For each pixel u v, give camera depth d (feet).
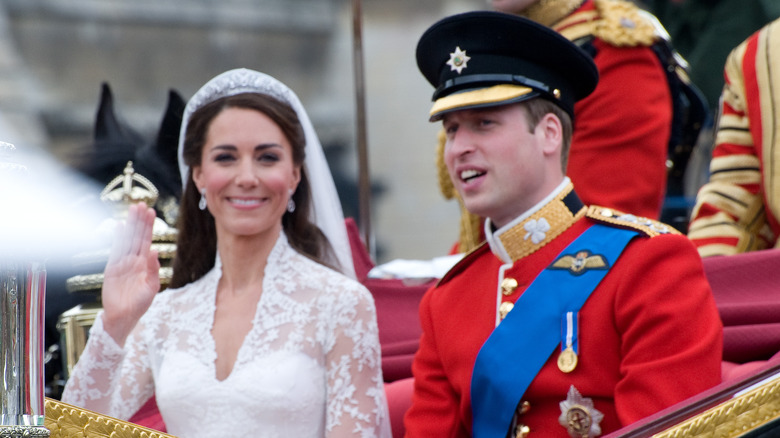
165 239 41.37
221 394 35.40
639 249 31.22
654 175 46.16
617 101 45.98
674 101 49.75
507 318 32.14
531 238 32.96
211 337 36.60
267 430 35.01
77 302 43.21
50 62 102.83
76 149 44.14
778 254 39.45
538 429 31.32
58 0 102.58
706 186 45.80
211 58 106.63
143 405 37.63
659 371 29.58
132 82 104.88
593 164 45.85
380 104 98.78
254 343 35.94
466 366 33.06
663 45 48.96
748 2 61.82
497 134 32.48
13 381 22.38
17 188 21.70
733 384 27.84
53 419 27.04
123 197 42.22
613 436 27.61
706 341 29.94
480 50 33.14
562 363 30.91
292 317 36.17
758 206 44.52
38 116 101.55
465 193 32.94
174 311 37.73
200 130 37.24
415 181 96.02
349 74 103.40
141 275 35.17
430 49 34.27
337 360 35.78
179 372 36.17
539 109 33.01
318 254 38.68
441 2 99.04
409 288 44.24
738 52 46.11
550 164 33.27
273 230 37.55
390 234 93.76
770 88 44.16
